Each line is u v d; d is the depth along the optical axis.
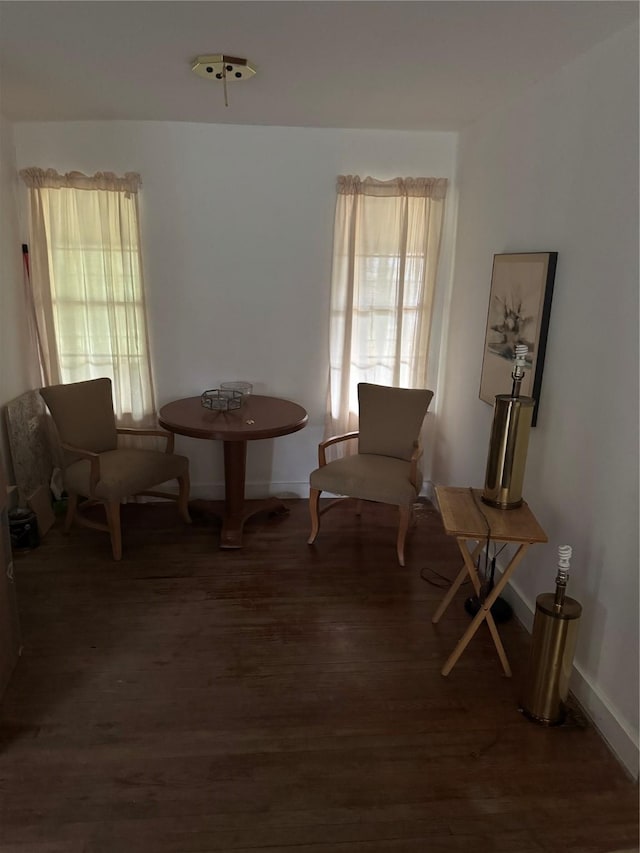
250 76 2.59
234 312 3.92
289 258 3.86
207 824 1.79
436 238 3.80
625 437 2.05
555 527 2.54
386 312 3.91
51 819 1.79
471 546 3.52
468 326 3.57
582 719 2.24
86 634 2.67
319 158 3.71
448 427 3.96
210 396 3.70
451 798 1.89
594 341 2.23
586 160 2.28
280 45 2.25
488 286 3.26
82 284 3.70
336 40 2.20
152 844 1.72
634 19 1.96
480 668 2.51
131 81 2.74
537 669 2.17
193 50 2.32
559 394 2.49
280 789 1.91
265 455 4.18
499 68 2.47
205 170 3.67
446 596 2.79
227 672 2.45
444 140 3.75
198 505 3.91
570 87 2.39
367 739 2.12
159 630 2.71
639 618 1.98
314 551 3.49
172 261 3.79
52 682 2.36
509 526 2.35
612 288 2.12
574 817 1.84
